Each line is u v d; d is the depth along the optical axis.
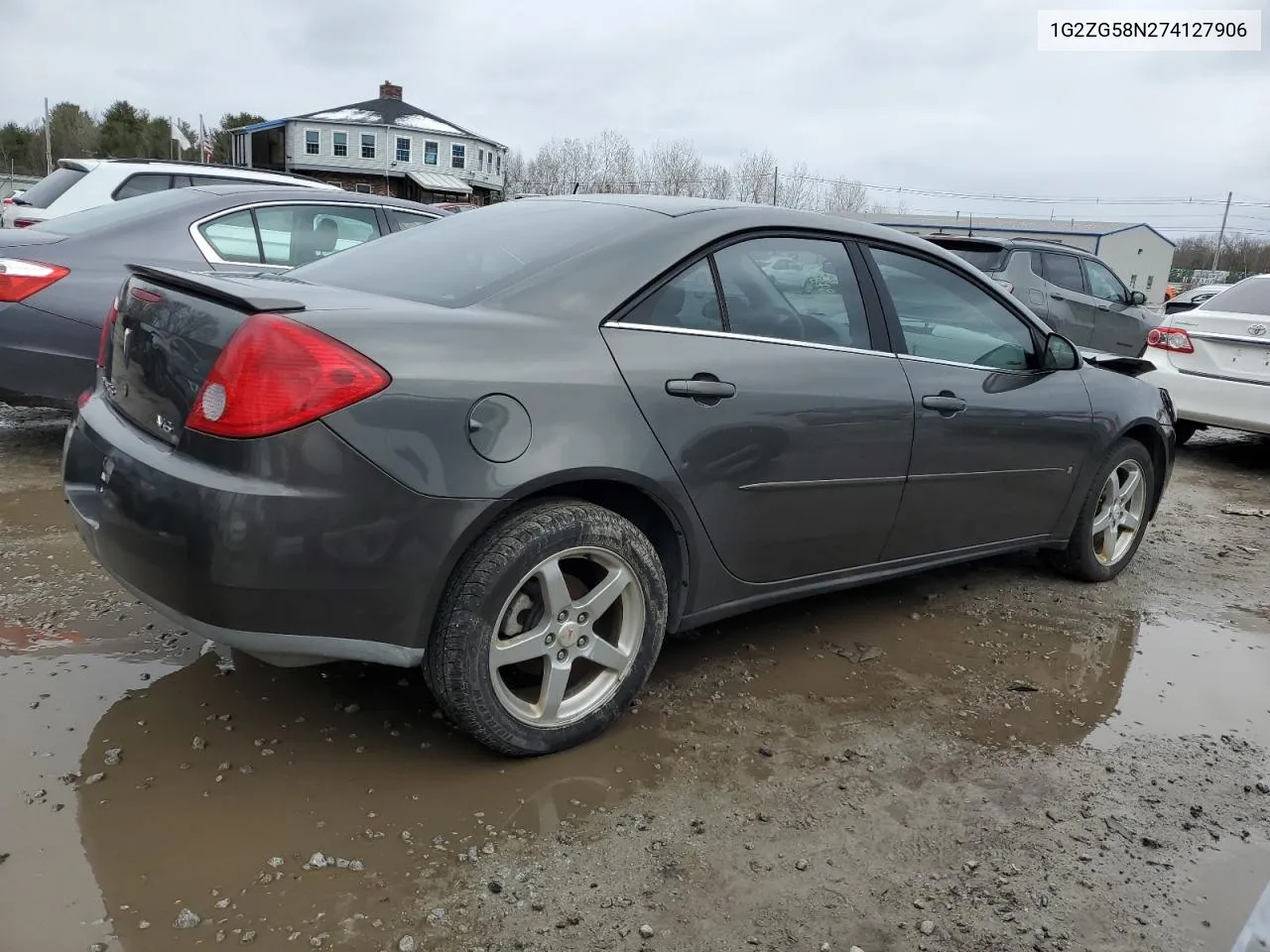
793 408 3.04
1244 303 7.62
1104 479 4.39
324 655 2.37
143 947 1.91
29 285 4.86
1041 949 2.08
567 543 2.55
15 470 5.10
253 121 81.44
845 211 63.97
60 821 2.27
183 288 2.51
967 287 3.81
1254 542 5.49
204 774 2.50
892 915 2.16
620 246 2.85
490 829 2.36
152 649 3.17
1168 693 3.42
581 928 2.05
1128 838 2.51
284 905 2.05
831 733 2.96
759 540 3.09
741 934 2.07
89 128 82.25
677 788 2.60
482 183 64.25
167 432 2.39
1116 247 58.12
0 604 3.42
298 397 2.20
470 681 2.47
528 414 2.47
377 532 2.28
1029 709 3.22
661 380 2.73
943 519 3.70
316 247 6.09
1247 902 2.28
